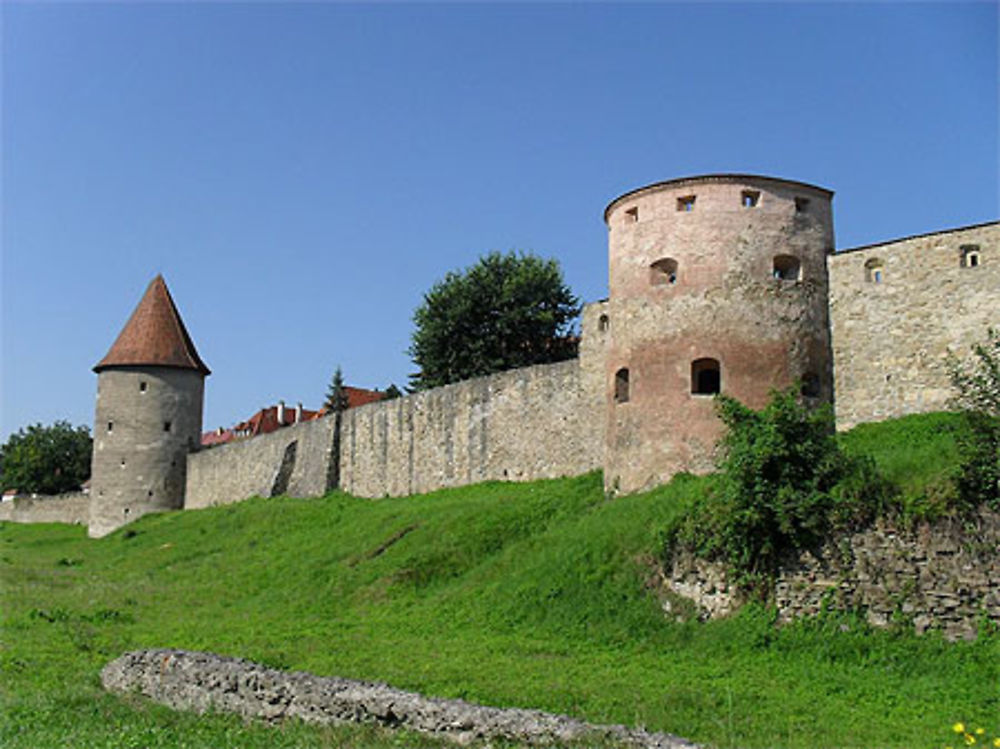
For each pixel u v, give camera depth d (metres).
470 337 54.84
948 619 17.52
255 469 55.19
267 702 14.99
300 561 32.94
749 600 19.69
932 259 26.67
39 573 39.56
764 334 27.22
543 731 12.32
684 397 27.11
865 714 14.65
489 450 39.16
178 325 62.94
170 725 14.67
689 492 22.84
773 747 12.91
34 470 98.88
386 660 18.98
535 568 24.11
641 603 21.17
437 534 30.22
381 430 46.06
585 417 35.16
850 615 18.52
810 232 28.58
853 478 19.34
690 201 28.41
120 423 59.75
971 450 18.25
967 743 11.60
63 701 16.19
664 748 11.55
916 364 26.45
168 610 28.20
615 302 29.36
